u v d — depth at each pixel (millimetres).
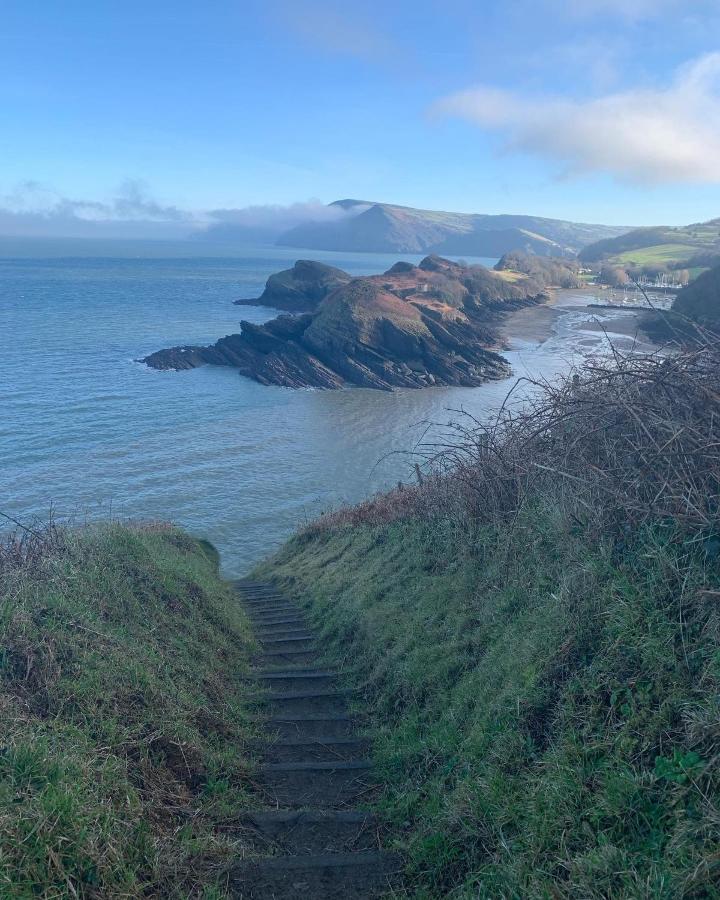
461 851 3523
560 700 3857
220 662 6797
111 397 50750
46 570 5840
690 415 4641
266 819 4148
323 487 34438
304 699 6332
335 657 7555
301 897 3428
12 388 51156
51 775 3293
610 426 5125
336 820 4176
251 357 65188
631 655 3711
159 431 43000
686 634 3611
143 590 6914
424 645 6109
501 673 4625
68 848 2957
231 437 42594
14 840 2824
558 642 4258
